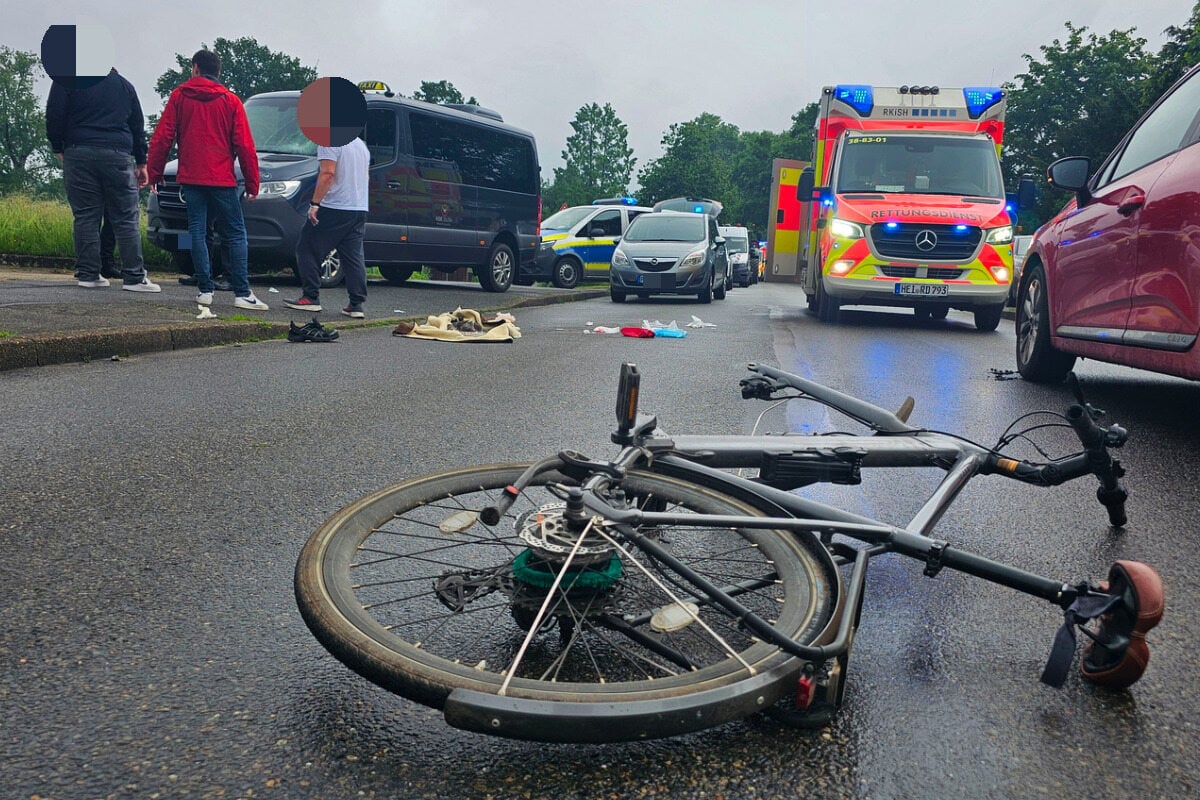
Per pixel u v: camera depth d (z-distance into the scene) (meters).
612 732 1.49
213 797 1.52
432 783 1.57
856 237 11.89
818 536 1.98
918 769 1.67
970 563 1.91
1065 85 55.78
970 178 12.49
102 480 3.38
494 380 6.12
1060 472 2.69
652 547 1.71
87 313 7.49
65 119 8.91
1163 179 4.93
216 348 7.26
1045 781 1.65
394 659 1.59
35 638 2.09
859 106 13.22
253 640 2.11
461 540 2.60
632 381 2.09
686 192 71.81
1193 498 3.59
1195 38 38.00
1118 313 5.33
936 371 7.45
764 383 3.18
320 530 1.94
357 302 9.48
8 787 1.53
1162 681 2.05
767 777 1.62
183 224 11.20
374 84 12.74
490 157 14.62
